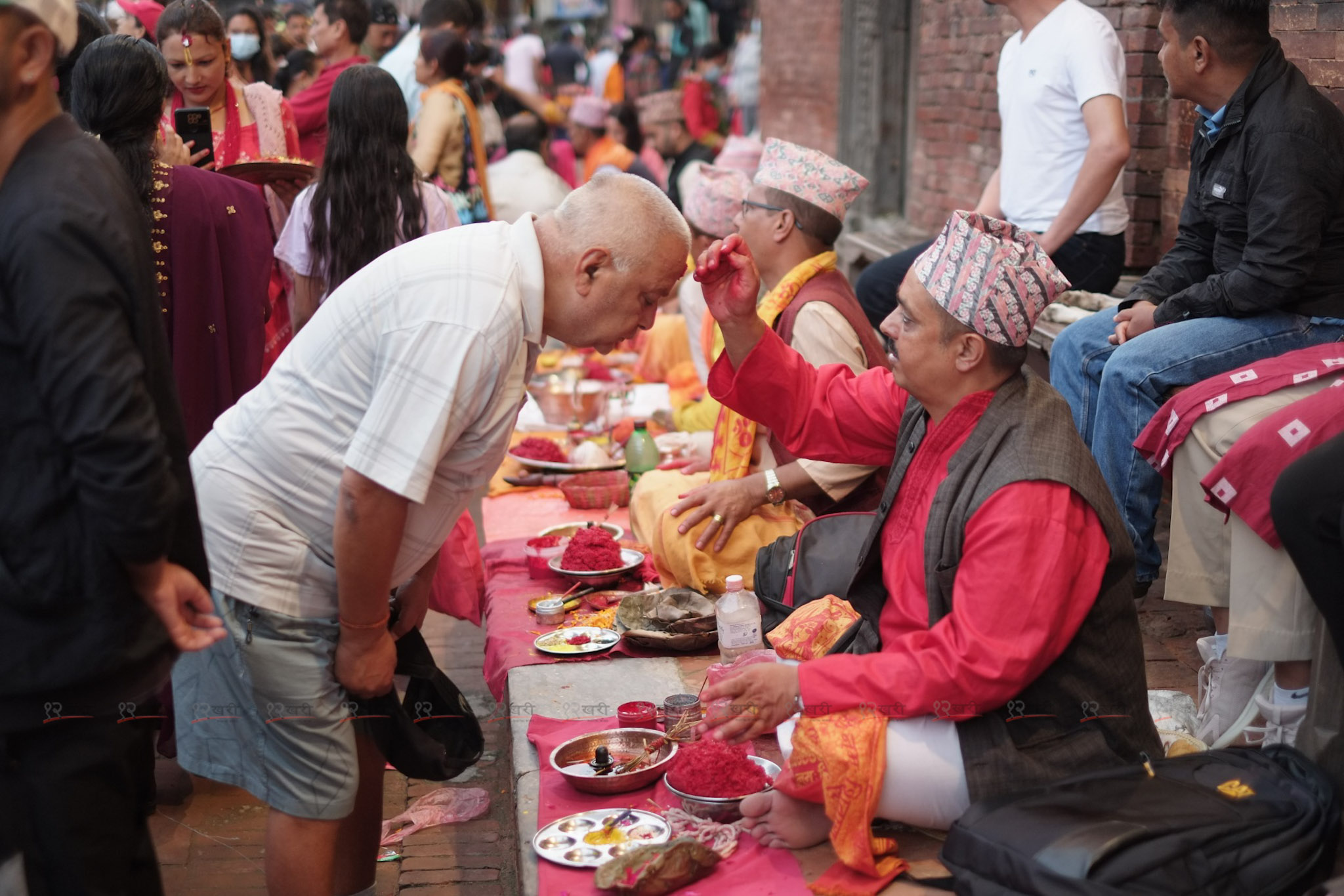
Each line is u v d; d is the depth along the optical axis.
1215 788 2.26
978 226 2.40
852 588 2.71
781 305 3.71
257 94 4.88
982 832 2.16
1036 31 5.06
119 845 2.11
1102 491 2.37
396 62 7.54
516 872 3.18
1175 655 3.77
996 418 2.40
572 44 17.11
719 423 3.82
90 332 1.81
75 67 3.30
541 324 2.30
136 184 3.32
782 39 12.09
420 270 2.23
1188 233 3.96
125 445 1.83
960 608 2.29
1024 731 2.34
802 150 3.74
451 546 3.97
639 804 2.64
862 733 2.28
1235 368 3.61
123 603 1.97
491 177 8.34
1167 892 2.02
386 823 3.47
